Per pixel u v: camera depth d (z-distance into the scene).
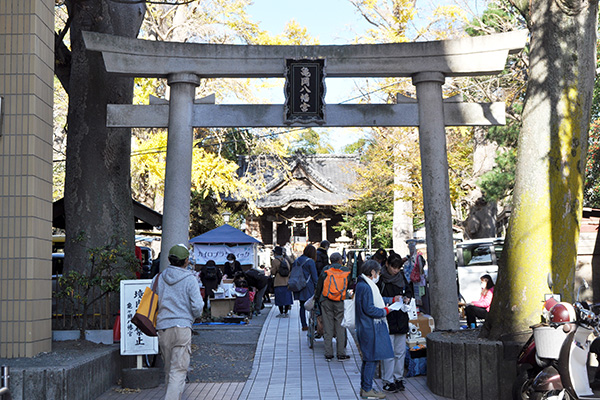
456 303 10.13
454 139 27.78
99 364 7.92
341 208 44.47
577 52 7.96
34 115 8.02
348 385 8.55
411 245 13.80
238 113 10.30
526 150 8.02
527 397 6.14
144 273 16.53
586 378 5.76
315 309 11.21
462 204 30.44
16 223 7.84
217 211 38.94
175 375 6.66
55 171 29.56
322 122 10.29
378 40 25.47
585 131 7.98
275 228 51.12
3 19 8.15
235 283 16.45
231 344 12.05
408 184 28.61
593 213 13.81
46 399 6.65
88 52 11.38
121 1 10.49
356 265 14.73
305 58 10.22
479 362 7.34
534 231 7.73
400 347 8.16
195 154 26.69
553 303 6.10
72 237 11.04
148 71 10.16
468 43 10.31
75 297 9.22
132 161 25.44
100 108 11.34
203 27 25.00
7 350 7.70
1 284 7.76
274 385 8.60
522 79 20.42
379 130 26.86
